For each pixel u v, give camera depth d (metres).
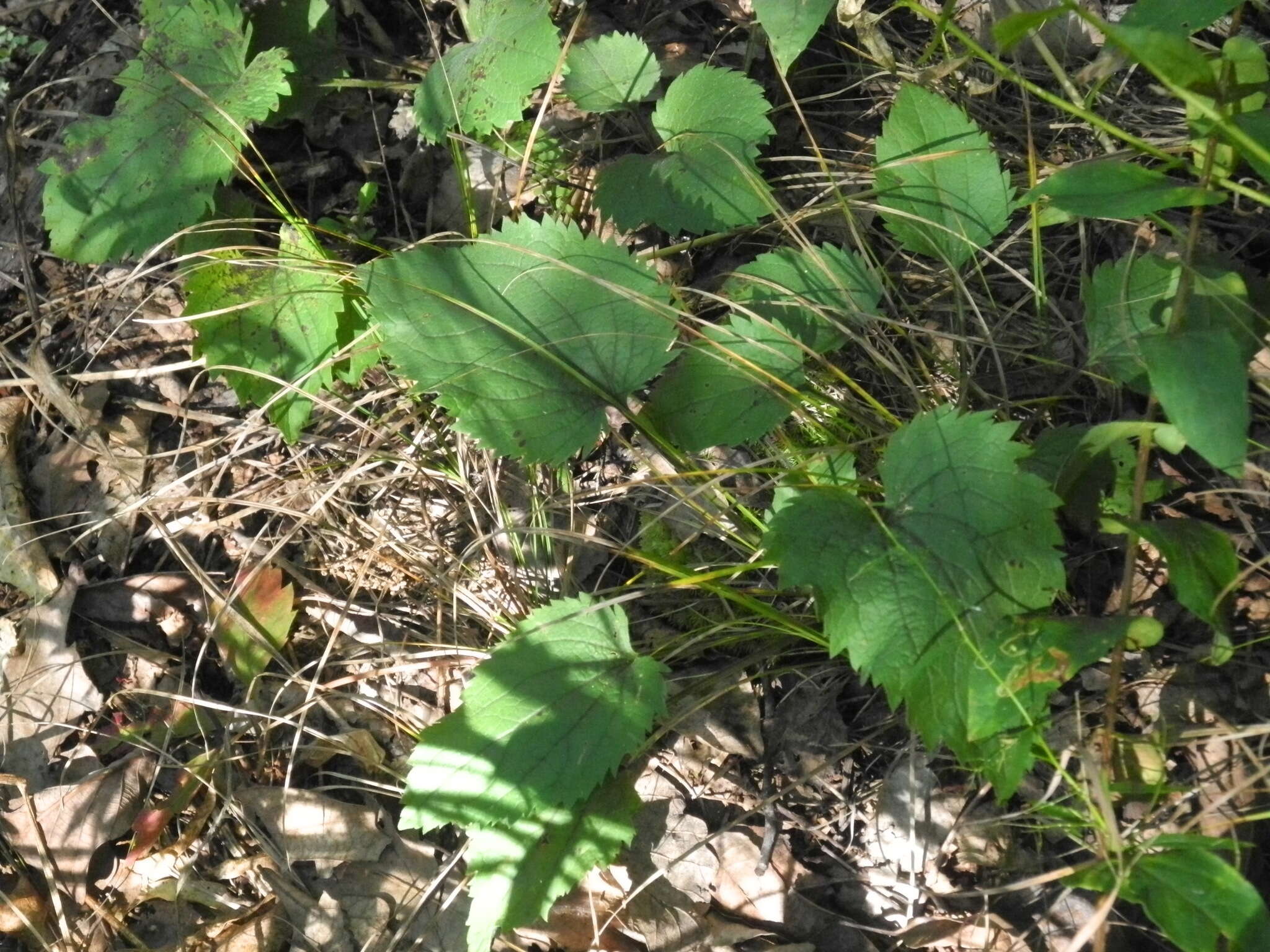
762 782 0.44
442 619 0.48
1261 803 0.40
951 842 0.42
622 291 0.44
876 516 0.38
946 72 0.49
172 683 0.48
